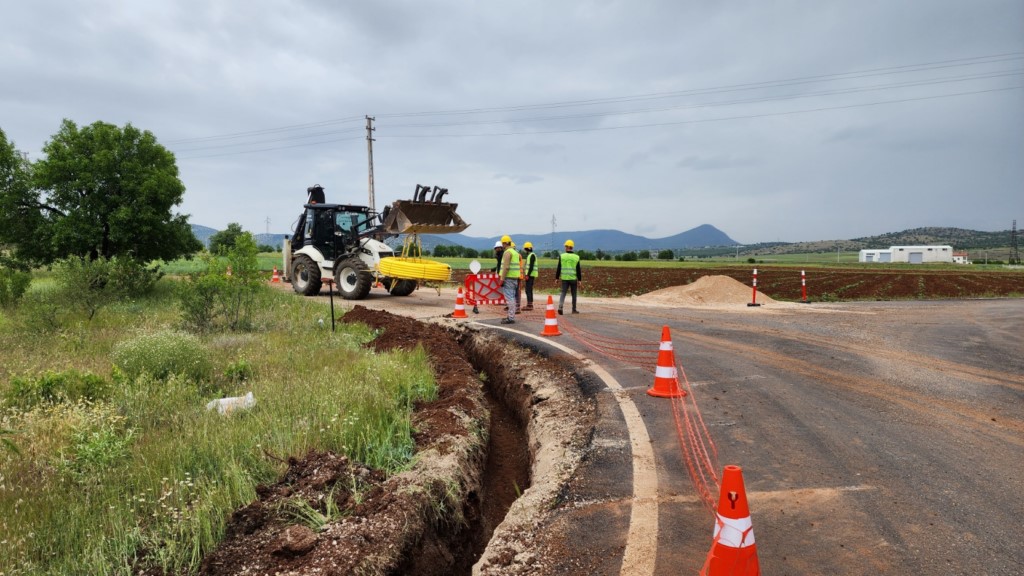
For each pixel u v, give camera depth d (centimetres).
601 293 2583
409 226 1845
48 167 1833
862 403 660
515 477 647
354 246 1986
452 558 459
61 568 339
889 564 332
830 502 413
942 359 908
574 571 341
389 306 1773
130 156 1984
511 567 353
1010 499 412
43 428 560
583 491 448
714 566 286
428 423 623
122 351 824
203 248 2188
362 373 782
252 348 1003
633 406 662
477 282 1628
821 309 1773
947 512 394
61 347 985
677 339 1105
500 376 980
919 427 573
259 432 543
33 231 1891
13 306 1469
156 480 447
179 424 599
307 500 428
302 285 2141
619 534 379
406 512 430
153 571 348
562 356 945
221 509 400
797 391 714
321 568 353
